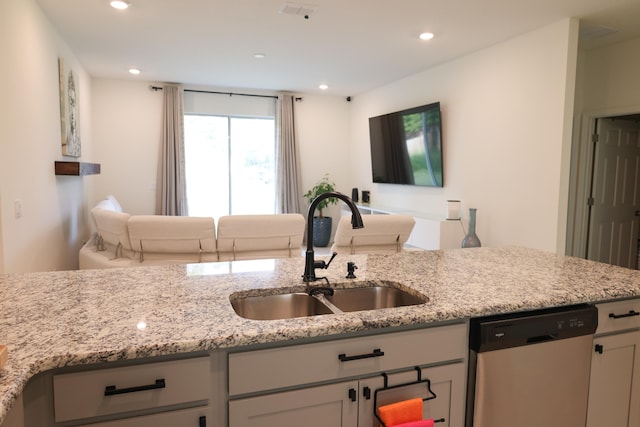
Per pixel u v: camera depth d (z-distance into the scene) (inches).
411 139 222.2
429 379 55.9
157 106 256.4
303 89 271.6
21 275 70.2
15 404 37.9
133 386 43.3
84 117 217.9
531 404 62.0
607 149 183.2
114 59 200.1
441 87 205.6
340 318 51.4
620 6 131.3
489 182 176.9
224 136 274.7
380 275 74.2
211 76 235.9
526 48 157.5
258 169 284.4
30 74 122.6
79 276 69.9
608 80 170.2
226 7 135.8
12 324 47.7
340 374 51.2
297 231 124.2
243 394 47.4
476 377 58.1
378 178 259.0
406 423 51.9
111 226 124.3
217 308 54.2
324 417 50.9
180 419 45.3
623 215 191.9
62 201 161.8
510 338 58.5
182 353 45.3
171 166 255.4
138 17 145.0
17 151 110.3
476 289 65.3
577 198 181.8
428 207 219.1
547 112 150.1
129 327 47.2
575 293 63.6
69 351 40.7
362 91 276.1
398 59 195.8
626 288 66.8
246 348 47.3
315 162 293.1
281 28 155.7
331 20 146.6
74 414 41.9
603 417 68.9
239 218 118.0
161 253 121.7
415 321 53.0
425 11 137.2
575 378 64.9
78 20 147.3
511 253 96.3
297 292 66.6
